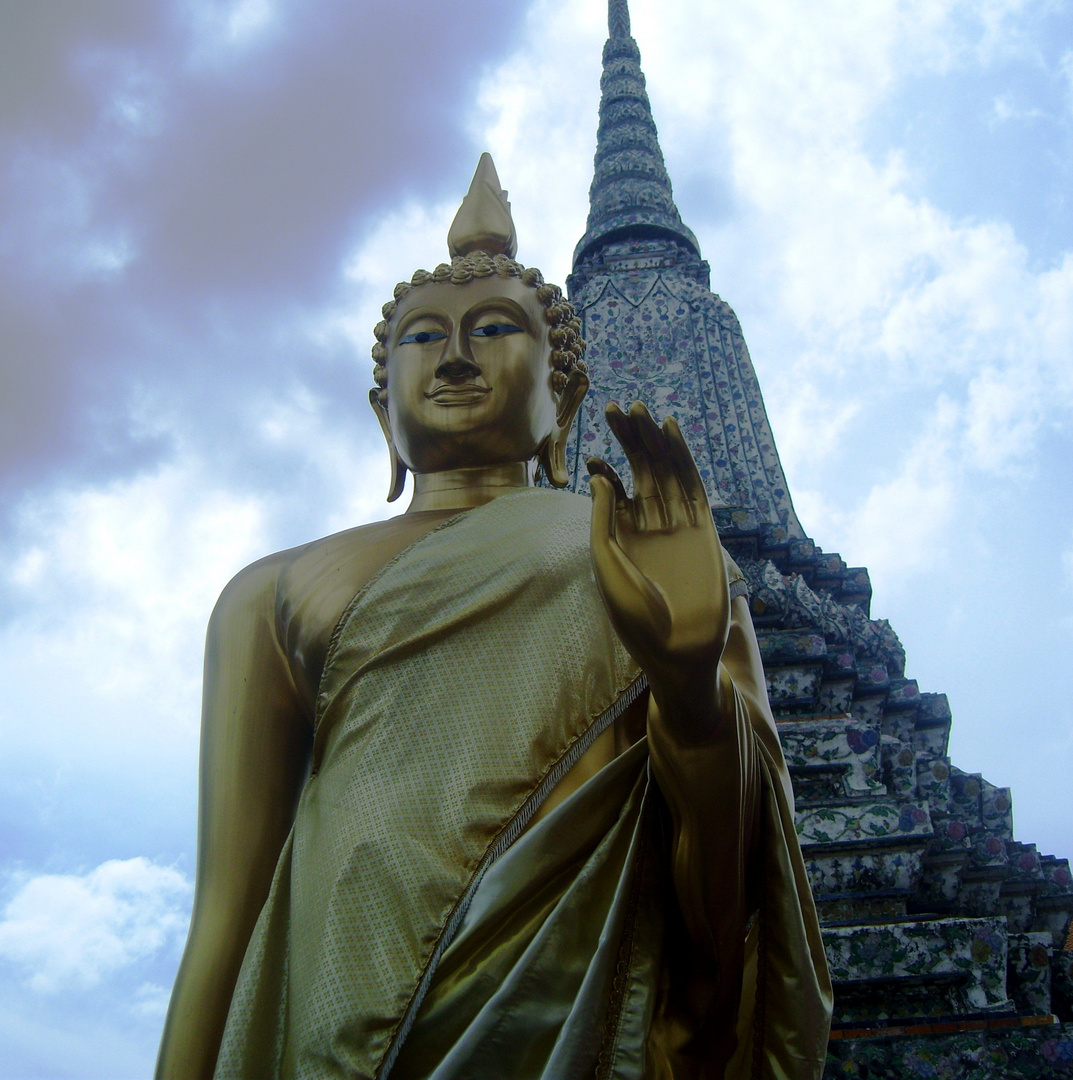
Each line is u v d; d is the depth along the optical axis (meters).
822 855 9.91
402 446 7.30
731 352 16.28
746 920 5.37
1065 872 12.09
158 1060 5.52
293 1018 5.17
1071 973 10.12
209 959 5.73
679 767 5.00
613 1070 4.75
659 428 5.30
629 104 20.83
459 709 5.71
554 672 5.81
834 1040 8.27
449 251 8.05
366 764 5.66
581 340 7.69
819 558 14.15
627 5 23.09
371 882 5.28
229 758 6.24
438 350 7.22
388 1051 4.88
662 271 17.30
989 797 12.80
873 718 12.88
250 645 6.50
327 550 6.61
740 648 6.24
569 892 5.05
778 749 5.84
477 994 4.92
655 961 5.07
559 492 6.88
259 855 6.05
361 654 5.98
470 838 5.34
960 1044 8.16
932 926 8.92
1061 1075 7.96
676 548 5.09
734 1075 5.27
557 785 5.57
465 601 6.01
